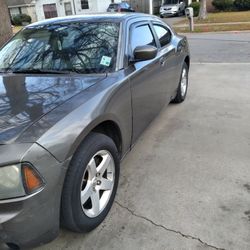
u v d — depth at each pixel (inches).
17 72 124.6
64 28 139.8
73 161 90.0
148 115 147.0
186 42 224.2
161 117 200.8
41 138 79.4
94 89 103.9
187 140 167.9
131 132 127.2
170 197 120.8
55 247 99.3
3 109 90.3
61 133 83.3
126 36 132.3
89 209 101.1
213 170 138.3
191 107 217.9
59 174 81.9
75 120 88.3
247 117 196.9
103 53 124.9
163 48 172.9
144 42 151.3
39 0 1595.7
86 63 122.7
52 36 137.9
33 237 80.9
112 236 102.7
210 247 97.2
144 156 152.2
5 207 76.1
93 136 97.6
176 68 196.1
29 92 101.9
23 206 76.5
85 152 92.6
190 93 250.1
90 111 94.0
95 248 98.6
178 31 687.1
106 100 102.4
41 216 80.4
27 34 145.3
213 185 127.5
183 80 224.5
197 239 100.3
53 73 120.2
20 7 1665.8
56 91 102.0
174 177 133.9
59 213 85.9
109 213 112.6
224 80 283.6
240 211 112.0
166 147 160.6
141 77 131.6
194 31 668.1
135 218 110.1
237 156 149.7
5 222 75.8
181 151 156.1
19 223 77.1
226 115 201.3
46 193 79.7
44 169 78.6
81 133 88.2
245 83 270.8
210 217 109.5
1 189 75.4
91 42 129.9
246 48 437.1
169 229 104.8
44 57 129.8
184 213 112.0
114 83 111.0
